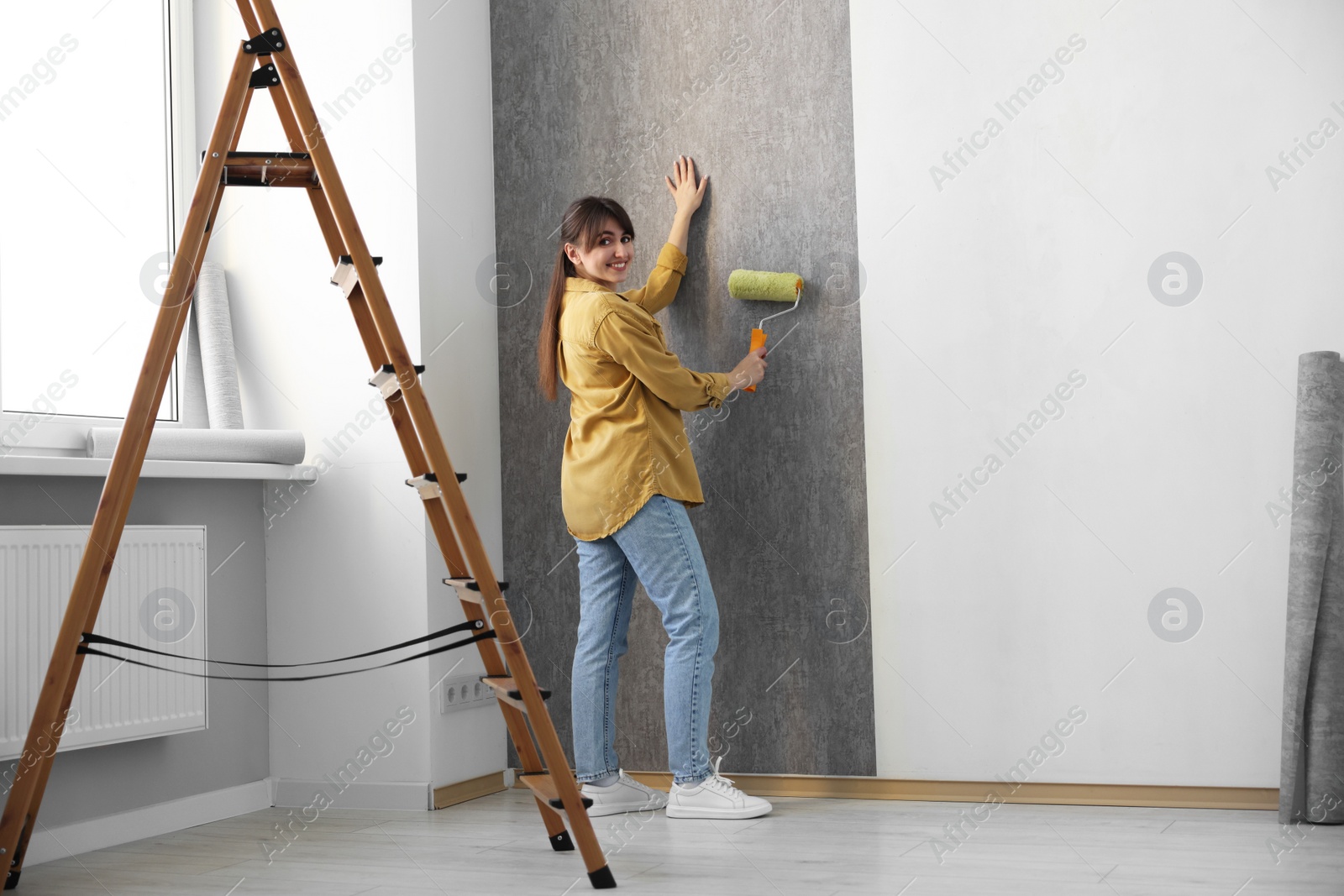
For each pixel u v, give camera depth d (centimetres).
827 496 299
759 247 306
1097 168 279
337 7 313
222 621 297
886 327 295
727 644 306
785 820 270
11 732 234
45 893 221
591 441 278
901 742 291
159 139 309
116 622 256
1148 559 274
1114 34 279
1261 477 266
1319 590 253
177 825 277
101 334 288
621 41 322
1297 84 265
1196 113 272
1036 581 282
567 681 322
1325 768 251
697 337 311
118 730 255
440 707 300
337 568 307
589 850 215
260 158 223
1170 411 273
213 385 305
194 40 321
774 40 307
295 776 307
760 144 307
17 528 237
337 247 233
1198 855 227
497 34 335
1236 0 270
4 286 264
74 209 282
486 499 325
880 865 226
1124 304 277
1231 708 267
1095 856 228
